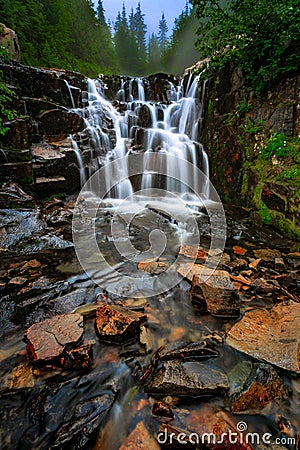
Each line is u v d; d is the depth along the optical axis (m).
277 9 4.91
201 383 1.77
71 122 7.66
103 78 11.58
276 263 3.75
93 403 1.69
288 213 4.70
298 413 1.63
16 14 14.00
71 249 4.05
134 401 1.71
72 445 1.46
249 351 2.10
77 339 2.06
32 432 1.52
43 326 2.17
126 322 2.24
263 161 5.52
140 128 8.85
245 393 1.70
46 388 1.78
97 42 30.44
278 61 5.20
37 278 3.21
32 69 7.46
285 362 1.96
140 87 11.49
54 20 21.41
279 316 2.52
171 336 2.32
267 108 5.57
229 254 4.09
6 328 2.33
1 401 1.68
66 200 6.49
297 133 5.05
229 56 6.46
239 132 6.17
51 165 6.38
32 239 4.16
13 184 5.55
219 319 2.55
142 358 2.07
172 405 1.67
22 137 5.87
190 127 8.59
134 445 1.46
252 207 5.66
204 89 8.05
